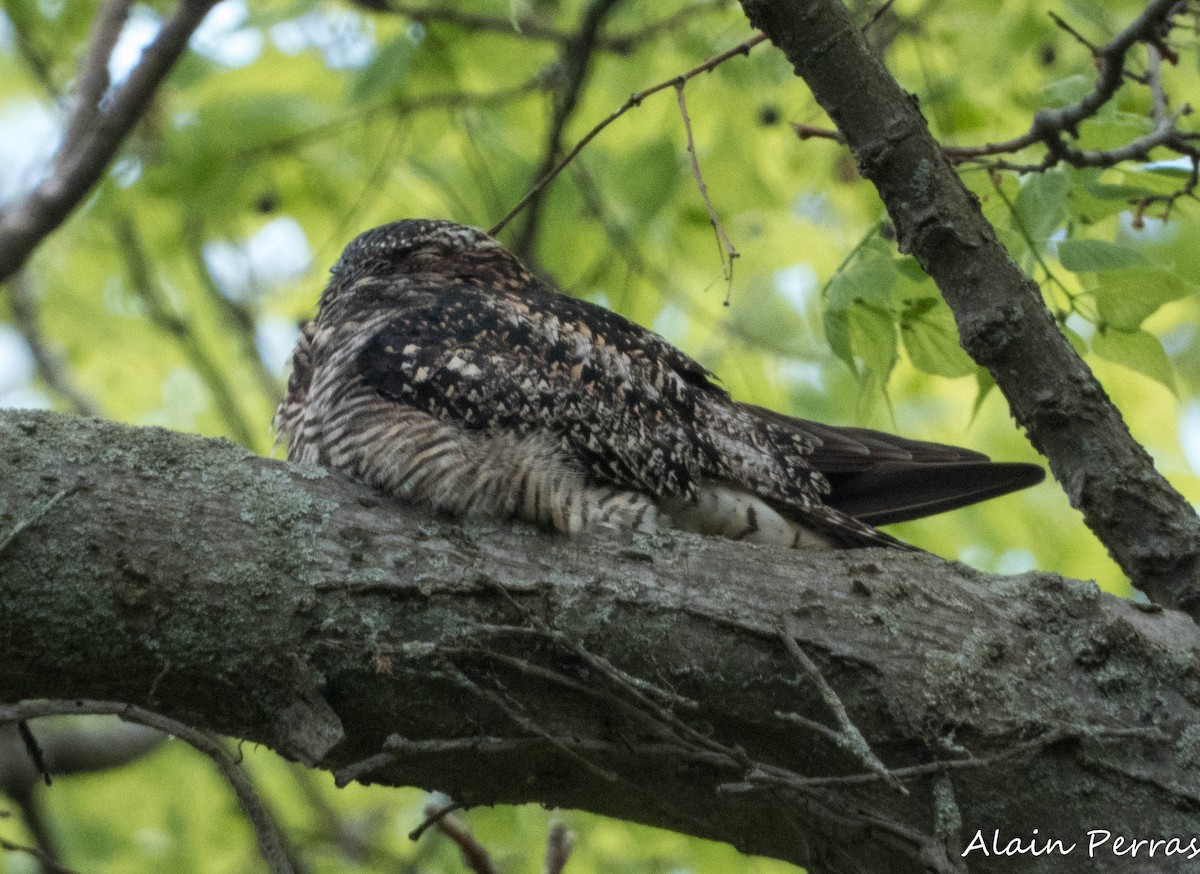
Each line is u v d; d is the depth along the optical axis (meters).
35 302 15.36
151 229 13.95
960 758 5.84
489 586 5.79
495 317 7.73
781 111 12.67
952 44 12.18
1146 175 8.33
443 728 5.80
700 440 7.98
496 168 12.95
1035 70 12.01
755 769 5.33
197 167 12.41
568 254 13.05
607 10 11.34
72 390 15.15
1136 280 7.64
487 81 12.91
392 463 6.99
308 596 5.64
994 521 13.93
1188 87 11.66
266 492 5.86
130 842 14.88
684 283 14.37
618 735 5.87
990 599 6.24
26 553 5.39
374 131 12.55
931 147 6.68
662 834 12.27
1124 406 13.67
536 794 6.23
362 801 15.27
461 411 7.27
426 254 9.23
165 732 5.71
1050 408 6.65
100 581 5.45
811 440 8.71
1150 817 5.82
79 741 12.78
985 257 6.68
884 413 13.73
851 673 5.91
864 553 6.41
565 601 5.86
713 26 12.62
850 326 8.13
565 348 7.75
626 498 7.67
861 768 5.86
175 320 14.30
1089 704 5.97
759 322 14.77
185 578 5.54
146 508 5.61
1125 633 6.10
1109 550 6.73
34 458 5.58
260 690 5.62
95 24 10.64
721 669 5.88
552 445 7.42
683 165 12.68
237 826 14.73
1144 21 7.16
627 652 5.86
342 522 5.87
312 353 8.48
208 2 9.84
